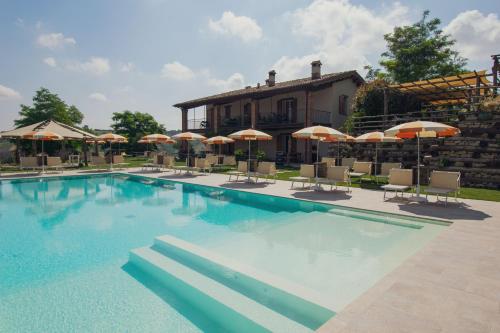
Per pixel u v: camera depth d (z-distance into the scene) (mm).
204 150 28375
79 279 3980
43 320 3045
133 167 19281
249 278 3518
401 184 8406
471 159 11531
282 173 15211
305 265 4391
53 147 26359
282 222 6852
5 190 11414
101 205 8852
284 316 2979
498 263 3682
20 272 4199
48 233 6066
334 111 21578
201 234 5996
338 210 7641
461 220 6016
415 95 17922
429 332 2227
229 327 3059
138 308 3289
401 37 25625
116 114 38031
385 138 10656
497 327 2297
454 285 3057
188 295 3596
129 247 5254
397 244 5195
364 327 2281
